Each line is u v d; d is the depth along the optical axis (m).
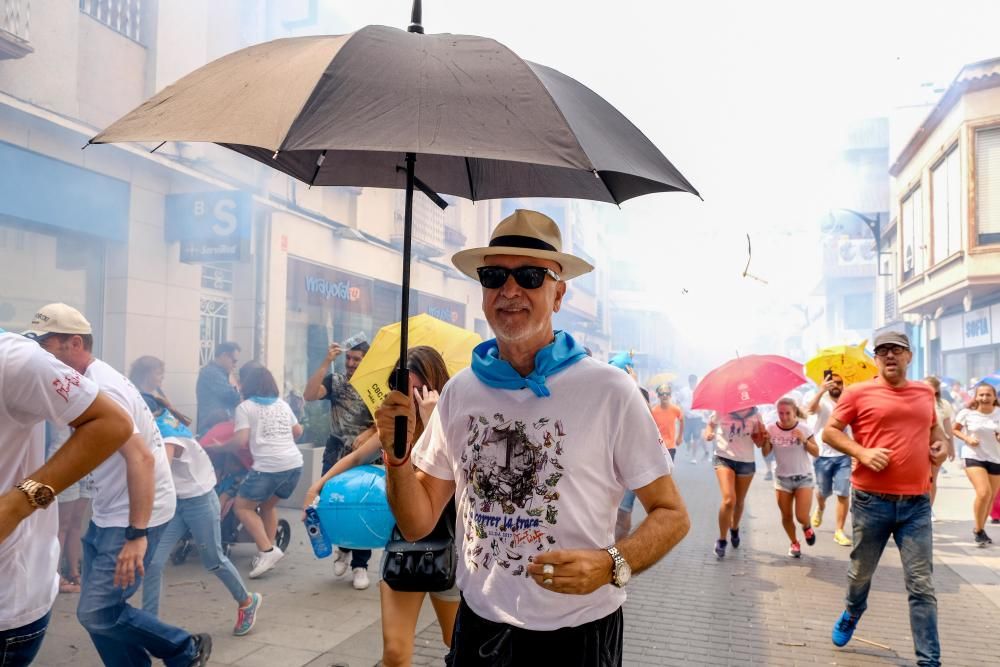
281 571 6.23
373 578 6.02
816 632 4.99
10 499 1.90
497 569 1.97
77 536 5.65
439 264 17.45
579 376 1.99
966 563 7.16
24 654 2.13
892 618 5.30
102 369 3.24
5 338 1.98
